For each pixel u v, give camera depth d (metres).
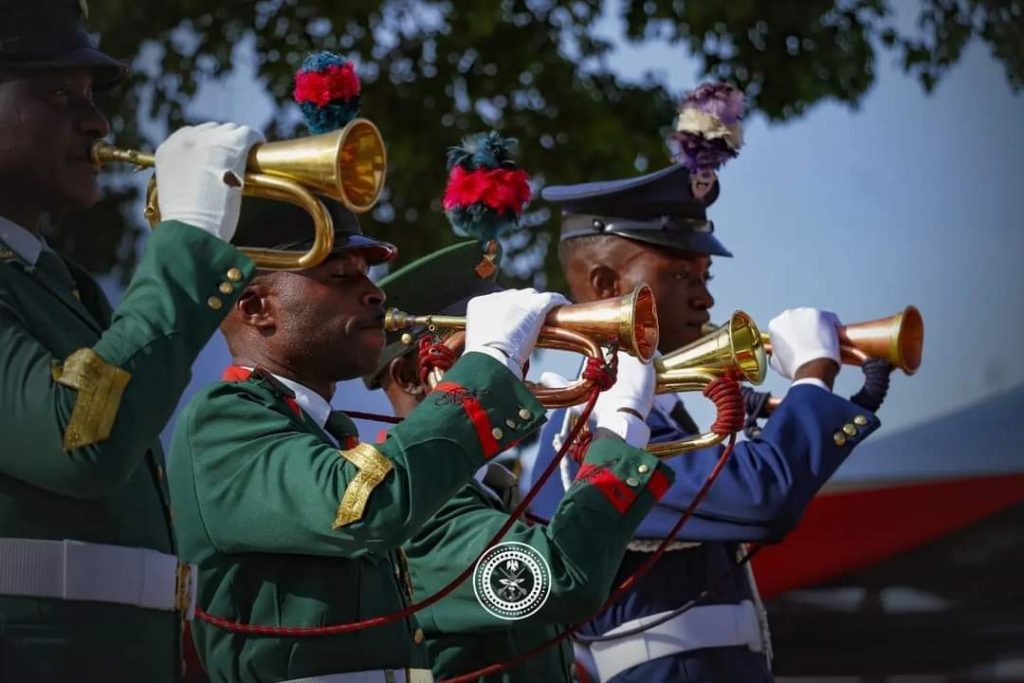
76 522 3.69
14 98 3.82
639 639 5.79
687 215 6.29
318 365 4.59
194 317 3.63
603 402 5.06
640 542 5.80
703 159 6.25
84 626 3.65
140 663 3.75
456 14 13.25
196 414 4.37
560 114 13.36
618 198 6.29
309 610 4.27
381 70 13.34
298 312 4.56
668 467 4.75
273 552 4.28
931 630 9.01
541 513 5.77
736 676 5.85
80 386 3.51
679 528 5.28
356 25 13.20
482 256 5.38
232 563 4.30
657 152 13.48
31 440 3.52
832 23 13.43
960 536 9.15
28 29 3.83
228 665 4.29
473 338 4.32
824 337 5.94
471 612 4.73
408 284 5.53
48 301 3.85
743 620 5.92
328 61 4.78
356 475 4.08
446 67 13.35
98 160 3.89
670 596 5.81
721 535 5.72
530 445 7.31
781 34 13.41
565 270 6.45
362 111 13.17
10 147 3.82
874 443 9.49
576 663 6.16
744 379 5.24
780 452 5.75
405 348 5.51
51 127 3.84
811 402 5.84
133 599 3.75
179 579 3.90
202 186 3.71
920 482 9.27
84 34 3.94
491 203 4.97
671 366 5.25
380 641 4.37
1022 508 9.11
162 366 3.57
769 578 9.12
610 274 6.29
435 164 13.20
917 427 9.55
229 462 4.28
